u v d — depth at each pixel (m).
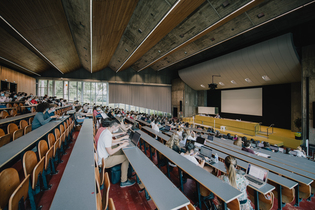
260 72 10.98
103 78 16.97
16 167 2.56
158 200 1.37
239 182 1.88
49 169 2.43
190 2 5.37
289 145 8.69
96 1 4.51
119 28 7.09
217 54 13.50
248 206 1.85
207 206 2.36
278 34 9.59
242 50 10.66
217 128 13.20
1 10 4.46
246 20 7.44
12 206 1.06
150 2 5.72
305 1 5.91
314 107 7.70
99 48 8.75
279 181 2.38
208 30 7.62
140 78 18.72
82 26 6.14
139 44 8.86
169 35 9.26
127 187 2.57
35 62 10.59
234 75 12.59
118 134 3.54
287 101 11.58
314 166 3.16
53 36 6.80
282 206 2.73
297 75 9.81
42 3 4.52
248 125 10.74
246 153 3.69
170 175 3.46
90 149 2.20
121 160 2.54
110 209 1.03
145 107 19.22
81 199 1.12
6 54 7.83
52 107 4.03
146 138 3.77
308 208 2.71
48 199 1.87
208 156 3.16
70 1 4.83
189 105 18.62
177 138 3.55
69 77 15.34
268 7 6.53
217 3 6.04
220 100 17.05
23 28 5.60
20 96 7.07
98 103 16.98
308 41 8.80
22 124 3.49
